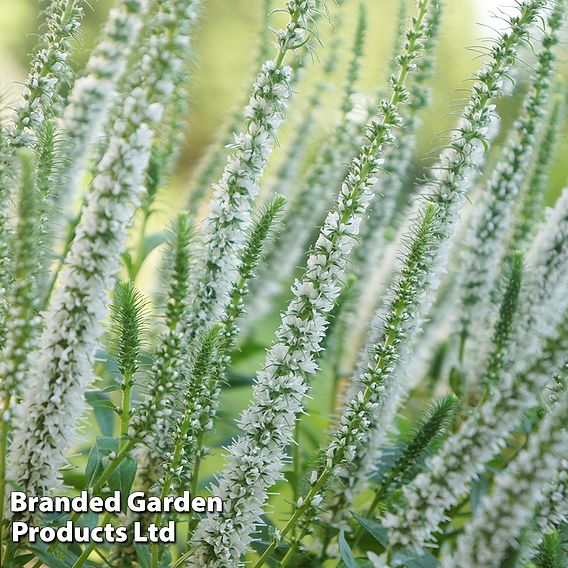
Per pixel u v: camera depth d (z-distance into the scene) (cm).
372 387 121
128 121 117
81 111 122
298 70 140
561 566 120
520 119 134
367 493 134
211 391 124
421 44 123
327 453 122
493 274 135
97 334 119
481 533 113
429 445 126
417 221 124
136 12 118
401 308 122
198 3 117
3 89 123
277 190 148
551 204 145
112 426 132
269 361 121
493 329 129
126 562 125
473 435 115
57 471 121
